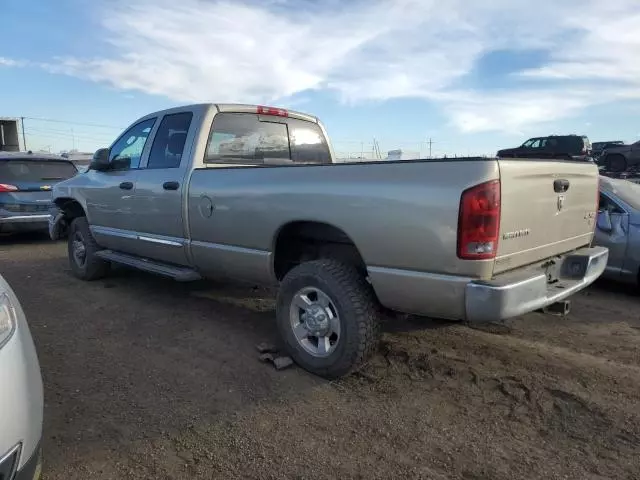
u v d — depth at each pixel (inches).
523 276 126.0
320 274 143.3
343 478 104.2
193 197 180.9
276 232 155.8
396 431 120.6
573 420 125.5
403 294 130.3
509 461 109.7
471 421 125.2
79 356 162.2
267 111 212.2
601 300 230.7
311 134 233.0
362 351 139.6
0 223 376.8
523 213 127.7
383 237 130.6
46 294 234.5
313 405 132.6
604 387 141.4
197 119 190.5
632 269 232.4
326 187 141.4
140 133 217.9
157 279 261.7
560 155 893.2
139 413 128.0
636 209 235.9
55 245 395.5
